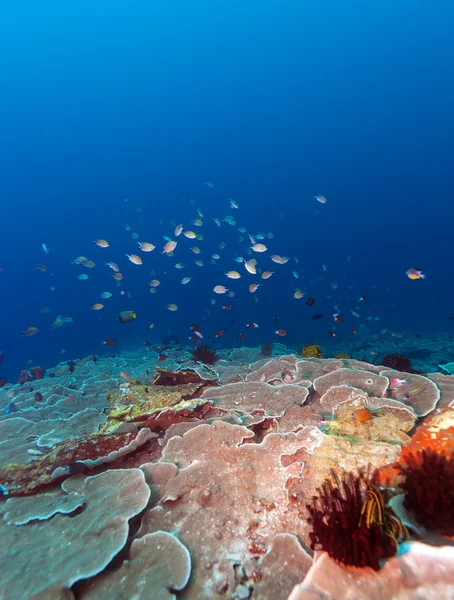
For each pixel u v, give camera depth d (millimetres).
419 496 2604
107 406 7449
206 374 7016
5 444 5773
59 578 2799
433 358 13852
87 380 9719
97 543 3135
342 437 3969
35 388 9523
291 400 5250
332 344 20234
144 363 12164
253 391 5848
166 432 5109
